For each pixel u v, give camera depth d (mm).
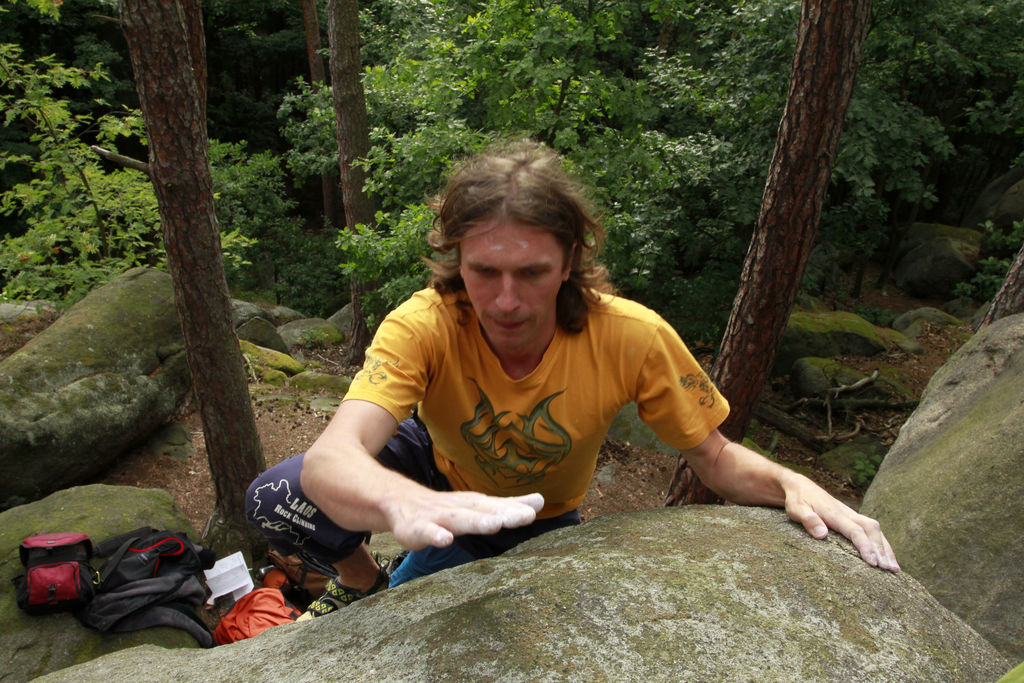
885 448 8305
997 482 2539
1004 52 9023
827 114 3410
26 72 7148
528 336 1311
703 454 1531
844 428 8930
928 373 10188
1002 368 3424
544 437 1485
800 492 1382
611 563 1168
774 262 3717
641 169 6961
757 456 1513
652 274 7848
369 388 1309
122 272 7176
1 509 4582
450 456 1625
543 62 6547
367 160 7715
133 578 3553
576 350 1436
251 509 1708
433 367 1412
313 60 14625
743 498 1524
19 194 7316
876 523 1301
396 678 976
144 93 3447
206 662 1250
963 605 2342
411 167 7164
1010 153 15016
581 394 1455
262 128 19641
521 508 890
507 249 1207
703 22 8500
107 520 3967
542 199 1203
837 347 10391
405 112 9453
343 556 1741
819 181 3535
